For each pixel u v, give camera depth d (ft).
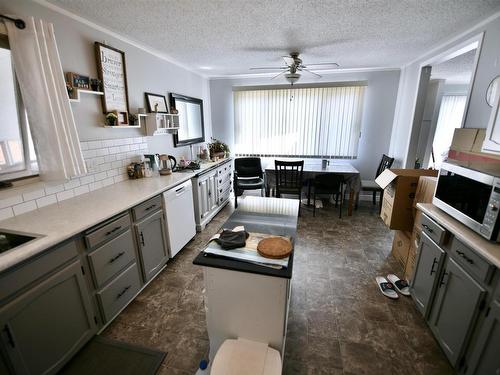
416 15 6.56
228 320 4.25
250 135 15.85
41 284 4.12
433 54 9.67
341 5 5.99
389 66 12.91
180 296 6.79
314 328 5.72
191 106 13.07
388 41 8.68
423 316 5.77
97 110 7.25
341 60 11.53
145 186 7.68
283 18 6.72
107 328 5.74
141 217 6.61
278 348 4.13
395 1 5.80
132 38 8.20
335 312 6.20
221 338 4.44
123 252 6.00
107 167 7.73
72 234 4.54
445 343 4.80
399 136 13.08
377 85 13.70
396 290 6.94
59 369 4.55
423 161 17.04
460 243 4.56
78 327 4.90
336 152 14.94
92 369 4.81
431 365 4.83
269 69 13.21
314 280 7.47
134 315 6.13
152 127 9.21
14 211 5.25
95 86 6.90
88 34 6.83
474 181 4.47
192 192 9.80
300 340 5.41
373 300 6.61
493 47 6.46
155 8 6.07
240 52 9.91
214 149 14.12
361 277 7.59
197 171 10.19
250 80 15.26
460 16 6.59
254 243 4.33
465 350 4.29
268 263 3.76
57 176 5.66
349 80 13.92
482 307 3.96
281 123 15.21
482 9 6.17
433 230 5.43
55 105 5.44
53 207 5.82
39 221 5.01
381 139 14.33
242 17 6.63
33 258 3.96
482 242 4.16
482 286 3.98
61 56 6.12
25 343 3.95
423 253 5.86
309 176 12.89
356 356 5.03
